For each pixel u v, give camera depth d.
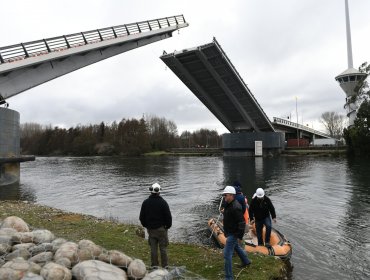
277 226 14.75
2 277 5.59
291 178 32.56
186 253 9.14
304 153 68.50
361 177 31.70
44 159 85.69
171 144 119.50
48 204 21.42
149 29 36.78
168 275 6.42
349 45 88.00
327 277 9.14
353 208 18.31
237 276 7.60
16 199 23.12
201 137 146.75
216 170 43.28
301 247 11.76
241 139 68.25
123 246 9.55
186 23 41.97
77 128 121.94
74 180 35.09
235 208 7.16
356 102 67.31
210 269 7.95
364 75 64.69
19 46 25.70
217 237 11.76
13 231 8.03
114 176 38.81
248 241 10.44
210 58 43.06
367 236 13.05
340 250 11.42
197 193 25.08
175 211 18.41
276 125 82.88
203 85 50.16
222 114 60.50
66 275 5.79
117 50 34.03
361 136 57.25
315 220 15.80
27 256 6.80
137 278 6.28
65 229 11.35
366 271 9.59
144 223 7.43
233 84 48.94
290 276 9.12
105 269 6.09
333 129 129.88
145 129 107.12
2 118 28.33
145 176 38.16
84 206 20.70
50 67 28.55
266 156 68.31
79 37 29.91
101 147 108.19
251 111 58.47
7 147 29.45
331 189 25.25
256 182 30.27
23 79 26.88
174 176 37.44
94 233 10.88
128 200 22.61
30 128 170.62
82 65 31.14
